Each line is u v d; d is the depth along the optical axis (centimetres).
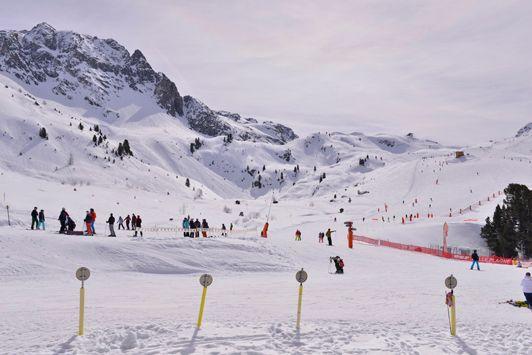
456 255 5028
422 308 1725
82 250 2844
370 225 8738
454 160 17350
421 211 10556
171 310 1570
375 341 1179
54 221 5156
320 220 10738
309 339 1179
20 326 1291
